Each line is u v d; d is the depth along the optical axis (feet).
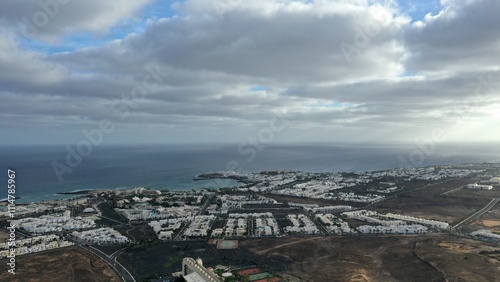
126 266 532.73
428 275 474.90
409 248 591.78
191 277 438.81
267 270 506.07
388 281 466.70
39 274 497.87
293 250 596.29
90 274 499.10
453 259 527.40
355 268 512.22
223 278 460.96
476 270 485.15
